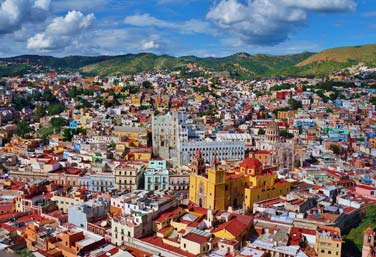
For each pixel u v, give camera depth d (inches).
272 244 5935.0
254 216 7155.5
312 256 5816.9
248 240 6392.7
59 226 6653.5
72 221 7145.7
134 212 6904.5
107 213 7401.6
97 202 7509.8
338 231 6225.4
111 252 5733.3
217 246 5954.7
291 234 6304.1
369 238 5944.9
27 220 7111.2
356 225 7696.9
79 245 5757.9
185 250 5895.7
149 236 6584.6
